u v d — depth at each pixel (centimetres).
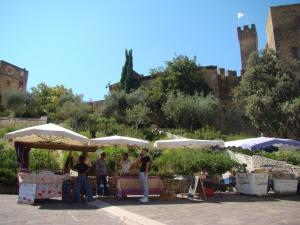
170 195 1361
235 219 880
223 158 1964
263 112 3591
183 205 1164
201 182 1393
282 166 2239
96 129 3469
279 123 3550
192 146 1611
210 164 1872
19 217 835
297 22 4912
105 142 1436
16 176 1477
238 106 4512
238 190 1633
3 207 1019
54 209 1012
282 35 4941
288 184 1620
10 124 3375
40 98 5128
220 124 4441
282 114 3525
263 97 3625
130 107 4322
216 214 963
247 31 6862
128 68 5153
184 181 1614
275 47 4925
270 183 1639
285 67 3978
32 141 1475
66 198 1223
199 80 4731
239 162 2302
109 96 4419
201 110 4059
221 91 5103
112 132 3400
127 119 4031
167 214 949
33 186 1138
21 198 1130
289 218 906
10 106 4538
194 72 4756
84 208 1054
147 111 4022
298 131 3494
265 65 3909
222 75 5181
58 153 1950
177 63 4750
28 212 929
